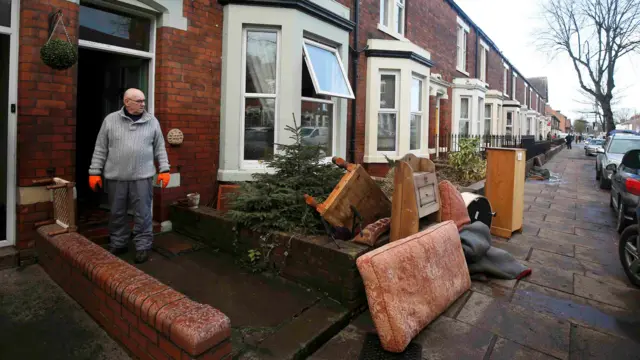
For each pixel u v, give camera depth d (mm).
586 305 3875
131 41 5113
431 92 11945
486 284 4316
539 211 8188
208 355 2342
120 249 4434
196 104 5512
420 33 11398
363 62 8633
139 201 4238
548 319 3576
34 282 3725
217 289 3807
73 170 4293
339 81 6930
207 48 5605
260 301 3596
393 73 8961
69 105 4211
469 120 14383
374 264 3055
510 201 6004
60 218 4059
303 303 3580
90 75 6219
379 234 3990
